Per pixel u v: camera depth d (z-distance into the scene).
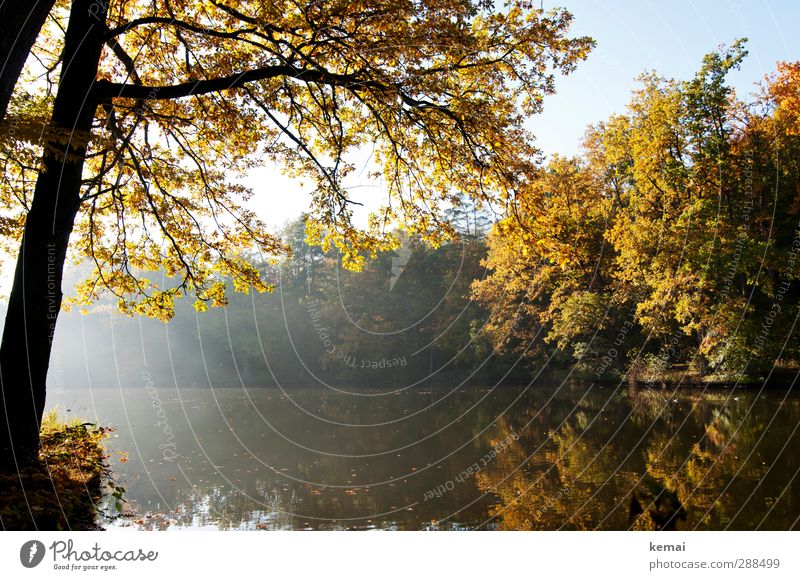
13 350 8.34
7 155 6.62
